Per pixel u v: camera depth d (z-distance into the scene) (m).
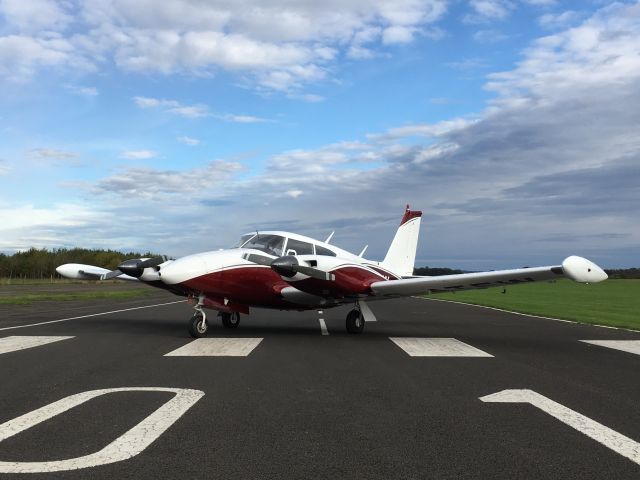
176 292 11.57
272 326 13.88
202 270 11.31
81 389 5.77
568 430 4.29
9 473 3.29
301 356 8.30
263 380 6.31
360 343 10.12
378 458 3.61
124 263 11.15
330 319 16.39
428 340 10.78
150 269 11.09
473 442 3.96
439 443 3.94
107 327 12.91
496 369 7.23
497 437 4.09
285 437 4.07
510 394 5.62
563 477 3.28
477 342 10.48
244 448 3.80
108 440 3.97
